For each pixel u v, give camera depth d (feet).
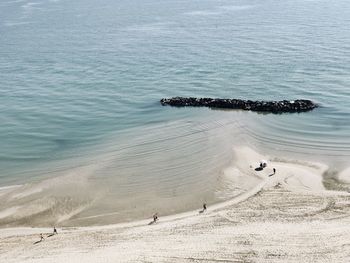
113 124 237.45
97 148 210.79
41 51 399.03
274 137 212.64
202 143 208.13
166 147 206.39
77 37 450.30
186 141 211.41
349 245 115.65
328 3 591.37
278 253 115.03
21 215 161.79
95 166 193.88
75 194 173.37
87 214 160.97
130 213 159.84
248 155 195.31
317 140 207.72
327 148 199.31
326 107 246.06
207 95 275.18
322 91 269.03
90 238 139.85
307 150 198.49
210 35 430.20
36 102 272.92
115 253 121.60
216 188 170.81
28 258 125.59
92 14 586.04
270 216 143.54
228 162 189.26
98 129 231.91
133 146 209.46
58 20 550.77
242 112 244.63
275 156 194.18
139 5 652.48
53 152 209.46
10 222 157.99
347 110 240.32
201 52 369.30
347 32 407.23
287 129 220.84
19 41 442.09
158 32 456.04
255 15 526.16
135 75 318.65
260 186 169.68
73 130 231.91
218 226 138.82
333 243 118.21
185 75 313.53
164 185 176.04
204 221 144.97
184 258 115.34
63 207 165.78
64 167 194.90
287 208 148.87
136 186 176.65
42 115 252.42
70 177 185.88
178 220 150.41
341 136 210.59
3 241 143.84
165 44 403.34
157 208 161.58
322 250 114.52
